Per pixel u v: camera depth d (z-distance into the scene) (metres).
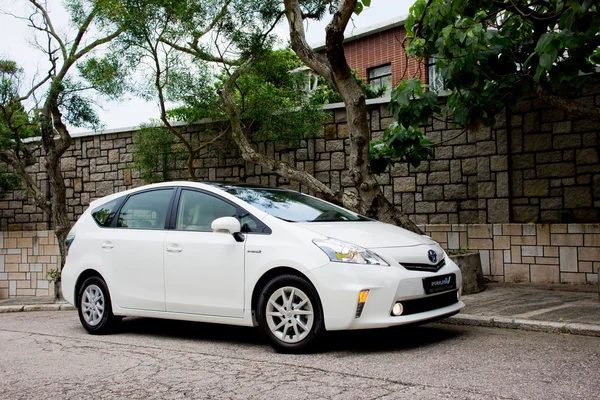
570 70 6.85
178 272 6.30
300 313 5.43
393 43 18.83
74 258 7.31
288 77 11.94
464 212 10.48
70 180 15.05
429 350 5.50
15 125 13.53
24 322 8.73
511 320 6.48
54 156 12.35
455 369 4.75
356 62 19.92
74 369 5.28
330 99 17.80
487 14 8.17
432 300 5.59
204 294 6.09
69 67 12.22
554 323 6.21
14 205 15.52
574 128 9.56
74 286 7.25
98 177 14.67
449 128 10.61
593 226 9.23
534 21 7.75
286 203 6.45
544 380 4.37
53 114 12.31
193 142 13.08
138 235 6.77
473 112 8.56
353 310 5.15
